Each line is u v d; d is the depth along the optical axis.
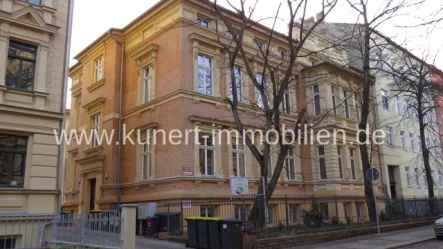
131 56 22.19
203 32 19.88
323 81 24.30
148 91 20.70
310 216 15.73
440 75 20.72
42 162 14.01
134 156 20.45
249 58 21.69
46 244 12.25
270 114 14.79
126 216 11.41
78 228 11.88
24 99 14.00
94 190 22.72
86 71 25.64
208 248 12.25
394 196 29.39
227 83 20.41
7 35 13.84
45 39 14.80
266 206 13.80
